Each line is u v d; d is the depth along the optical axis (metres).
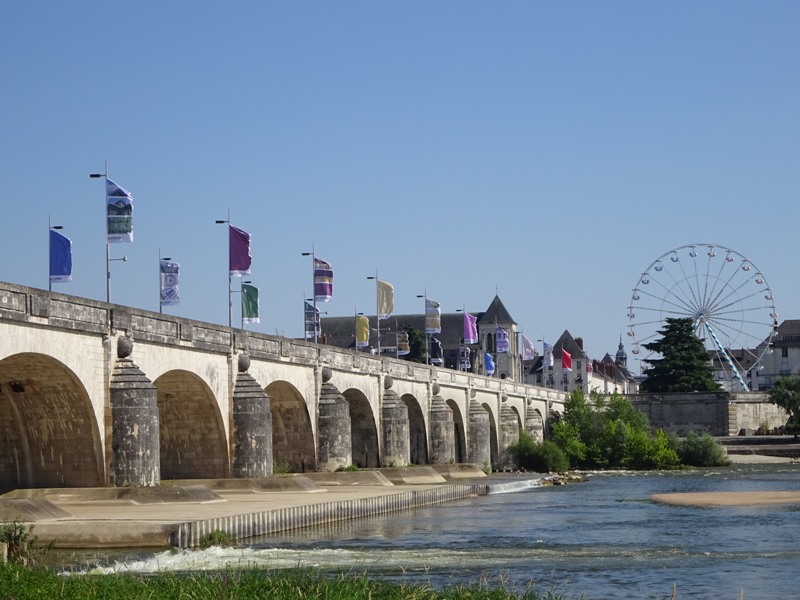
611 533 58.28
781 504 77.94
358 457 101.50
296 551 47.62
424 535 55.91
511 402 150.50
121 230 65.31
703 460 151.50
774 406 197.25
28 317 53.75
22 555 39.03
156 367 65.44
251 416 74.12
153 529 46.25
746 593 39.66
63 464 60.56
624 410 158.12
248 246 81.19
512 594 35.16
